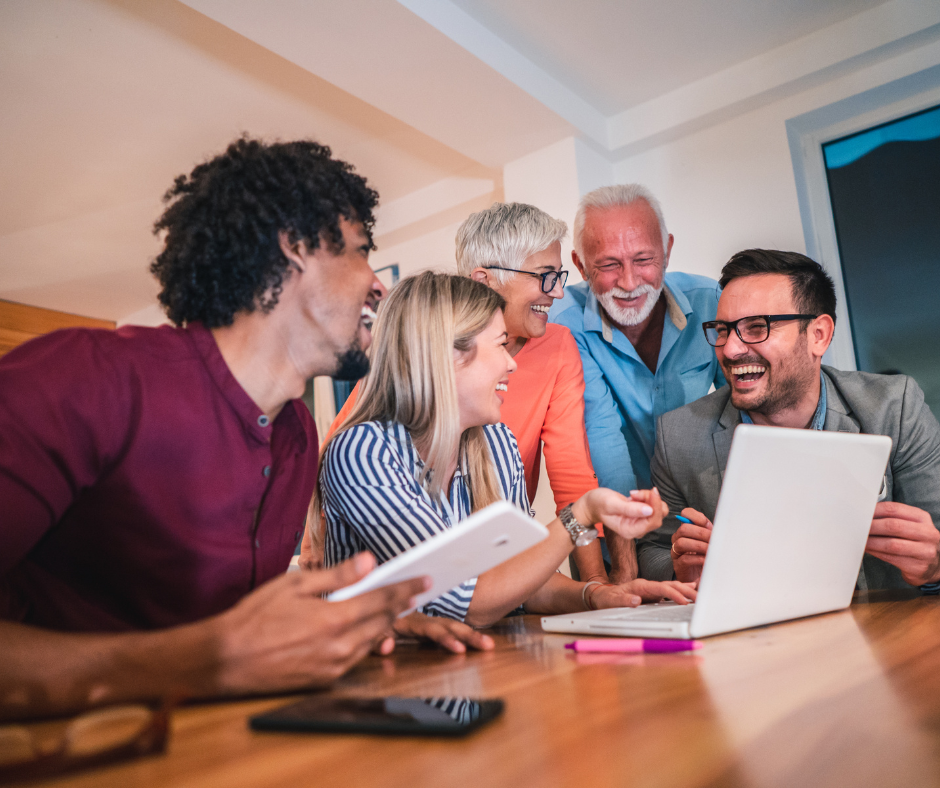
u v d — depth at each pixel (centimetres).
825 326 159
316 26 255
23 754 43
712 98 326
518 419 209
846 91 304
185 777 40
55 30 272
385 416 128
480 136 337
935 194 302
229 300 89
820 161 328
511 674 70
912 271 307
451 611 107
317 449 108
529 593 108
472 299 131
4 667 56
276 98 325
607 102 344
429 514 114
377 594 62
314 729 49
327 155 101
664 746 43
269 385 94
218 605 89
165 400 84
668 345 238
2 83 299
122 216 413
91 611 88
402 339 128
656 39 300
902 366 307
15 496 70
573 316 247
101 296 532
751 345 157
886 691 54
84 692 57
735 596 85
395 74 287
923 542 112
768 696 54
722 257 333
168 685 58
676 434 177
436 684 67
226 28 277
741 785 36
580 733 46
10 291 509
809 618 98
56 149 348
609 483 228
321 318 94
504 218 205
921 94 303
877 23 287
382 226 434
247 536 93
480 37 281
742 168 329
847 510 98
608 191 232
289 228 90
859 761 39
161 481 84
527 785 37
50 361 77
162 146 354
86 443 78
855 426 157
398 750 44
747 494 82
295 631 60
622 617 96
